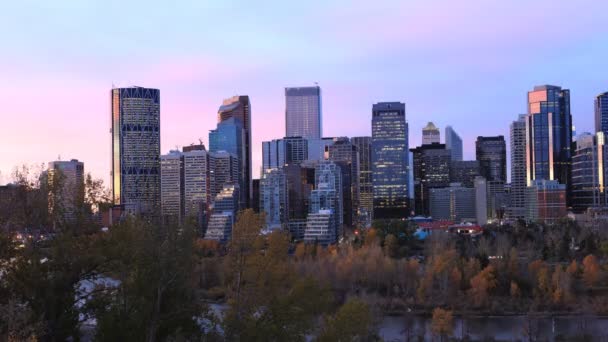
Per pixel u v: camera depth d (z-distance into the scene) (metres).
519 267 165.12
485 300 146.75
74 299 47.88
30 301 45.28
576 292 157.00
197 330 45.31
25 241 50.50
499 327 130.12
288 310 43.59
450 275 155.88
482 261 173.25
